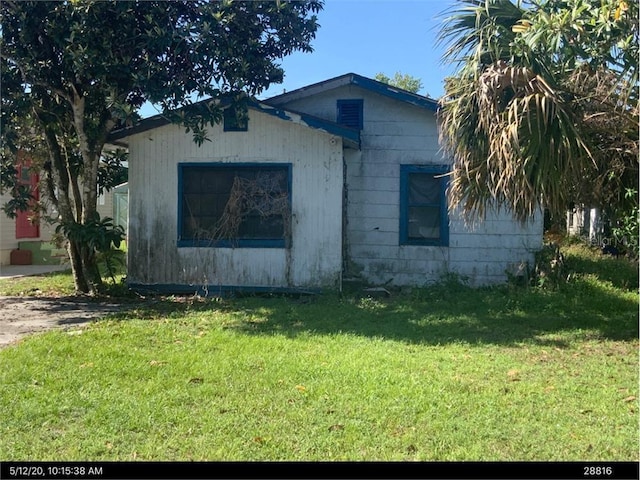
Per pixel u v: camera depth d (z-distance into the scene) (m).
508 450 4.05
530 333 7.56
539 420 4.55
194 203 10.74
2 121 9.69
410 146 11.30
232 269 10.60
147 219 10.77
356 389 5.16
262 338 7.07
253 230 10.62
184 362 5.94
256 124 10.52
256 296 10.45
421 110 11.25
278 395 5.02
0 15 9.13
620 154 7.45
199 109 9.41
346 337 7.17
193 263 10.66
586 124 7.10
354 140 10.22
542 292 9.98
